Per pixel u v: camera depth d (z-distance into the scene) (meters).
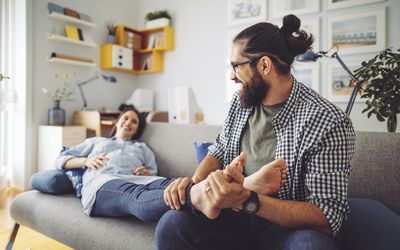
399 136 1.20
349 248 0.88
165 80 4.25
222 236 0.87
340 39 3.03
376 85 1.87
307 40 0.93
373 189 1.20
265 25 0.94
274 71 0.92
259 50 0.91
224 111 3.75
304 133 0.84
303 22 3.20
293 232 0.75
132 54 4.13
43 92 3.26
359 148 1.25
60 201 1.46
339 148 0.79
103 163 1.62
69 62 3.39
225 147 1.13
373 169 1.21
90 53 3.79
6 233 2.01
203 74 3.91
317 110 0.84
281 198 0.90
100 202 1.26
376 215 0.97
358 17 2.93
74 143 3.11
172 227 0.78
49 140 3.10
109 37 3.90
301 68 3.25
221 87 3.76
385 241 0.81
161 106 4.30
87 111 3.38
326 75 3.12
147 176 1.56
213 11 3.80
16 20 3.12
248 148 1.02
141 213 1.05
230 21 3.64
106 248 1.13
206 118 3.90
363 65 2.00
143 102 4.08
